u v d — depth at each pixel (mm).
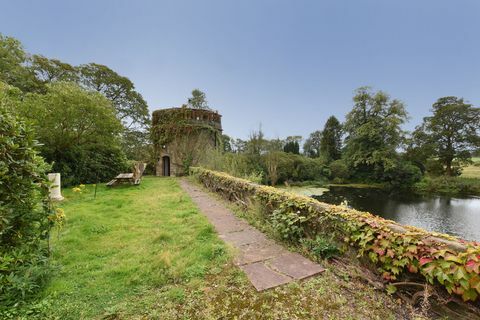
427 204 14820
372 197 16750
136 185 9430
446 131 21688
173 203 5695
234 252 2701
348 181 24203
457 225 10562
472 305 1438
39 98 7629
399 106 21938
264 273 2256
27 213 2010
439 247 1588
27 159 2080
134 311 1691
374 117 23188
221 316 1636
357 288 1992
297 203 3076
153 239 3129
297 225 3078
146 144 21469
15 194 1902
